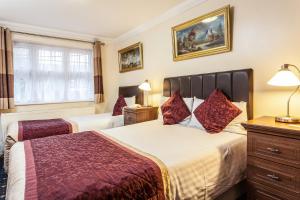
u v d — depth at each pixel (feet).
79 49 14.52
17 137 8.57
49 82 13.34
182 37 9.76
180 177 4.38
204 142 5.86
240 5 7.43
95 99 14.79
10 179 4.08
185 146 5.54
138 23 12.17
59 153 5.12
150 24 11.82
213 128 6.99
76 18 11.19
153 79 12.08
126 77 14.89
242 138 6.19
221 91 7.83
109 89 15.90
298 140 4.40
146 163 4.28
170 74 10.82
